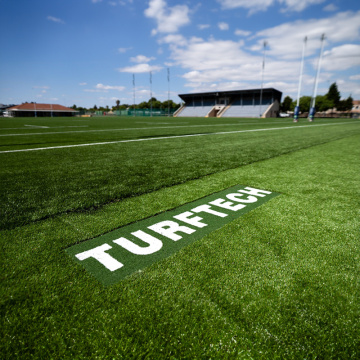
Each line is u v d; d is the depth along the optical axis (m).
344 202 2.78
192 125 19.34
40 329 1.13
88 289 1.38
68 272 1.52
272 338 1.10
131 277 1.48
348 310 1.26
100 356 1.02
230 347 1.07
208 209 2.55
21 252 1.72
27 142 7.97
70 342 1.08
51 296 1.33
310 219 2.32
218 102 62.56
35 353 1.03
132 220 2.27
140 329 1.14
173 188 3.25
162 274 1.51
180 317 1.20
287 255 1.72
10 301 1.29
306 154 6.03
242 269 1.56
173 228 2.12
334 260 1.67
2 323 1.16
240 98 59.72
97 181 3.50
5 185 3.25
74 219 2.26
